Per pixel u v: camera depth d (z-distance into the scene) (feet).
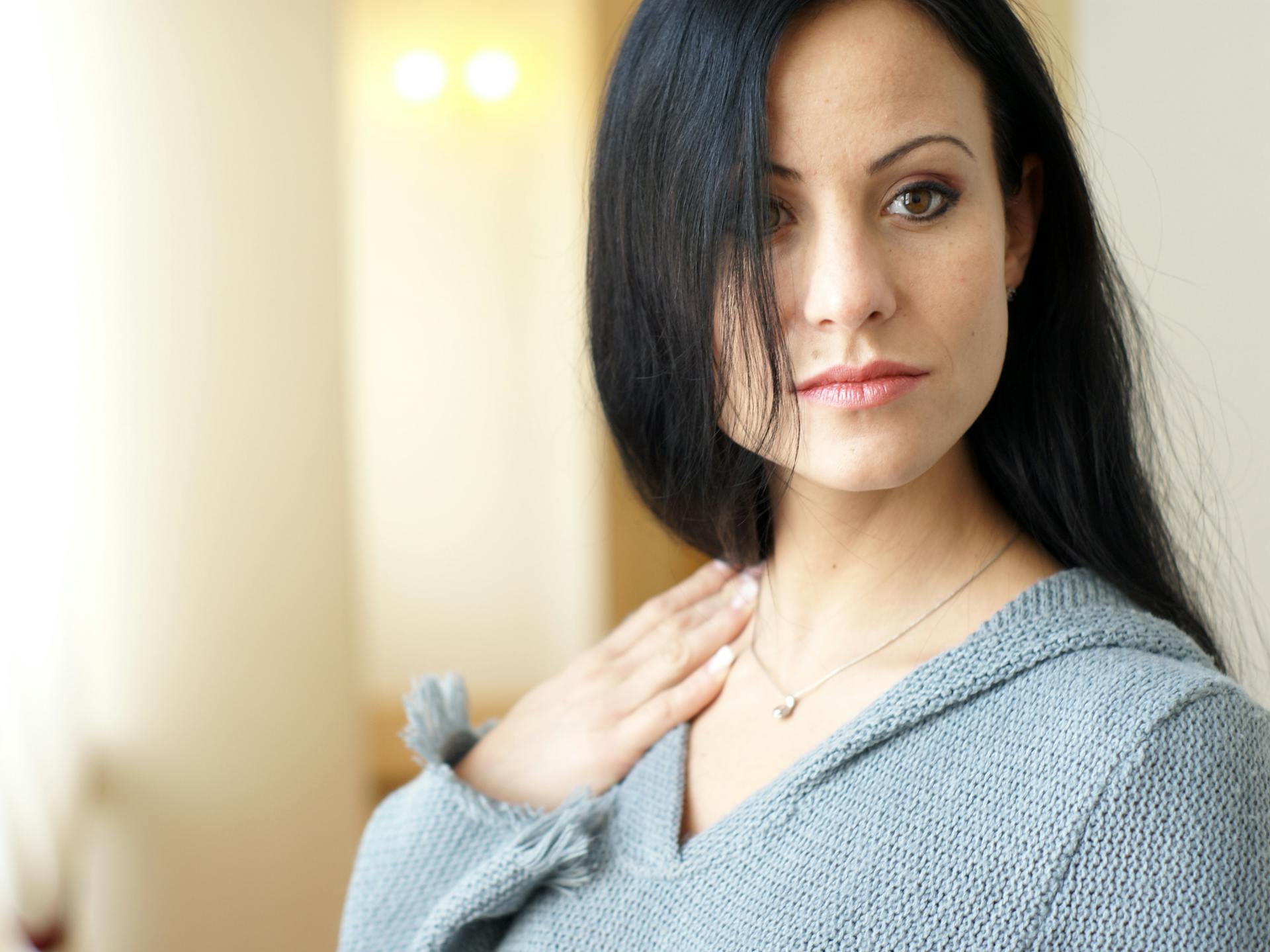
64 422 6.66
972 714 2.40
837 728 2.62
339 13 7.68
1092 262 2.60
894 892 2.30
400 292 12.71
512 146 12.58
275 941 7.13
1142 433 2.83
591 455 12.55
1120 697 2.26
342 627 7.45
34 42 6.41
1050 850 2.20
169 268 6.86
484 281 12.69
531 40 12.46
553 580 12.79
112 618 6.84
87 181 6.73
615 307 2.80
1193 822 2.15
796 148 2.30
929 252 2.31
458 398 12.76
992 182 2.42
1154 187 4.88
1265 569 4.50
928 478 2.63
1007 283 2.61
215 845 7.00
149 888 6.91
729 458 2.76
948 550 2.65
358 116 12.58
